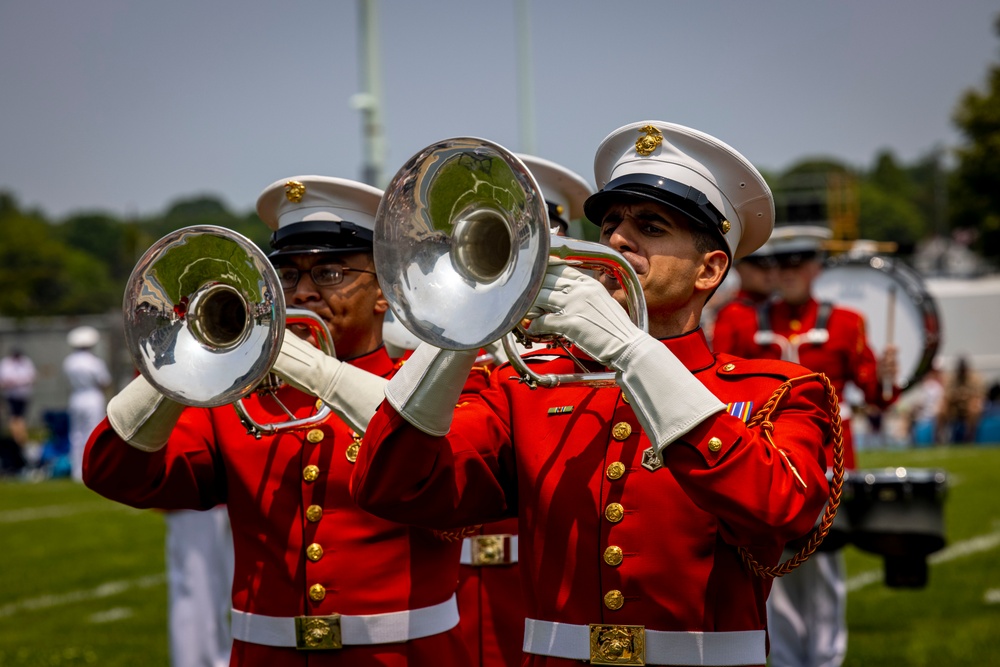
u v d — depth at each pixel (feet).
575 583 16.67
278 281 17.67
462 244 15.89
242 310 18.40
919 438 129.29
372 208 21.86
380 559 20.35
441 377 16.35
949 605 46.42
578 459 16.96
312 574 20.29
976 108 247.70
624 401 17.13
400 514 16.96
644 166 17.35
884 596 48.67
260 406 21.40
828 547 35.60
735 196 17.57
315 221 21.61
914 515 35.01
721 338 44.09
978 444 128.67
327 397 19.13
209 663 37.60
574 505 16.79
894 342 47.91
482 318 15.25
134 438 19.67
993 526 63.98
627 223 17.15
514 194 15.16
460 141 15.43
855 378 42.37
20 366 116.16
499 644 26.16
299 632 20.22
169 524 37.70
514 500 18.20
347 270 21.52
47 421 112.27
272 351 17.65
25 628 47.01
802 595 36.86
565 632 16.67
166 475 20.65
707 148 17.34
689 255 17.06
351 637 20.15
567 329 15.53
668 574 16.30
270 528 20.65
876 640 41.27
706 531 16.33
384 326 27.68
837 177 170.30
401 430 16.61
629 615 16.37
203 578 37.55
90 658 41.75
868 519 35.24
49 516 78.23
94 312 400.67
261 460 20.84
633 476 16.57
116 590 54.24
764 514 15.02
